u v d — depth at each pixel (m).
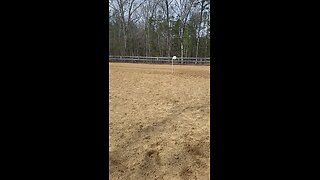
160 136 5.22
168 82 12.23
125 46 33.19
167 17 31.80
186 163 4.18
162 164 4.19
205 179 3.76
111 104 7.85
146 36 33.22
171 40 31.48
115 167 4.11
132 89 10.40
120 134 5.38
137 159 4.35
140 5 33.44
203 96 8.80
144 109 7.24
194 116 6.43
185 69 18.64
